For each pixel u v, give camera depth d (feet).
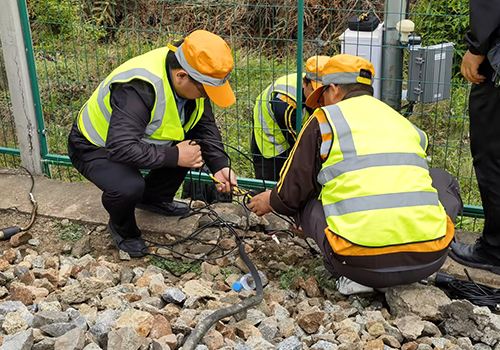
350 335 9.87
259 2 28.02
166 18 28.17
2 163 18.54
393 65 14.57
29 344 8.66
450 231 10.43
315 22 28.53
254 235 13.62
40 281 11.15
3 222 14.12
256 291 11.17
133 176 12.09
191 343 9.15
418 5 24.29
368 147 9.96
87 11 27.30
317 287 11.76
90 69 24.09
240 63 24.62
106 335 9.36
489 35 10.29
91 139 12.19
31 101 15.70
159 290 11.16
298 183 10.45
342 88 10.74
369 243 9.83
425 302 10.77
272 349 9.36
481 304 11.25
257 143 15.69
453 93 21.66
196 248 13.10
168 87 11.41
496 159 11.40
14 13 14.92
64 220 14.01
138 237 12.99
